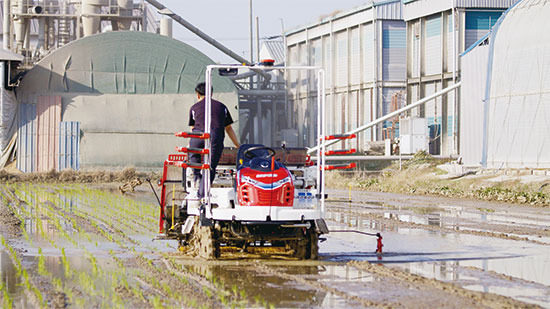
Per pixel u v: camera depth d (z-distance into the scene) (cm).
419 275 1245
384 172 5538
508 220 2367
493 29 4909
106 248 1606
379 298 1023
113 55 7481
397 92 7875
